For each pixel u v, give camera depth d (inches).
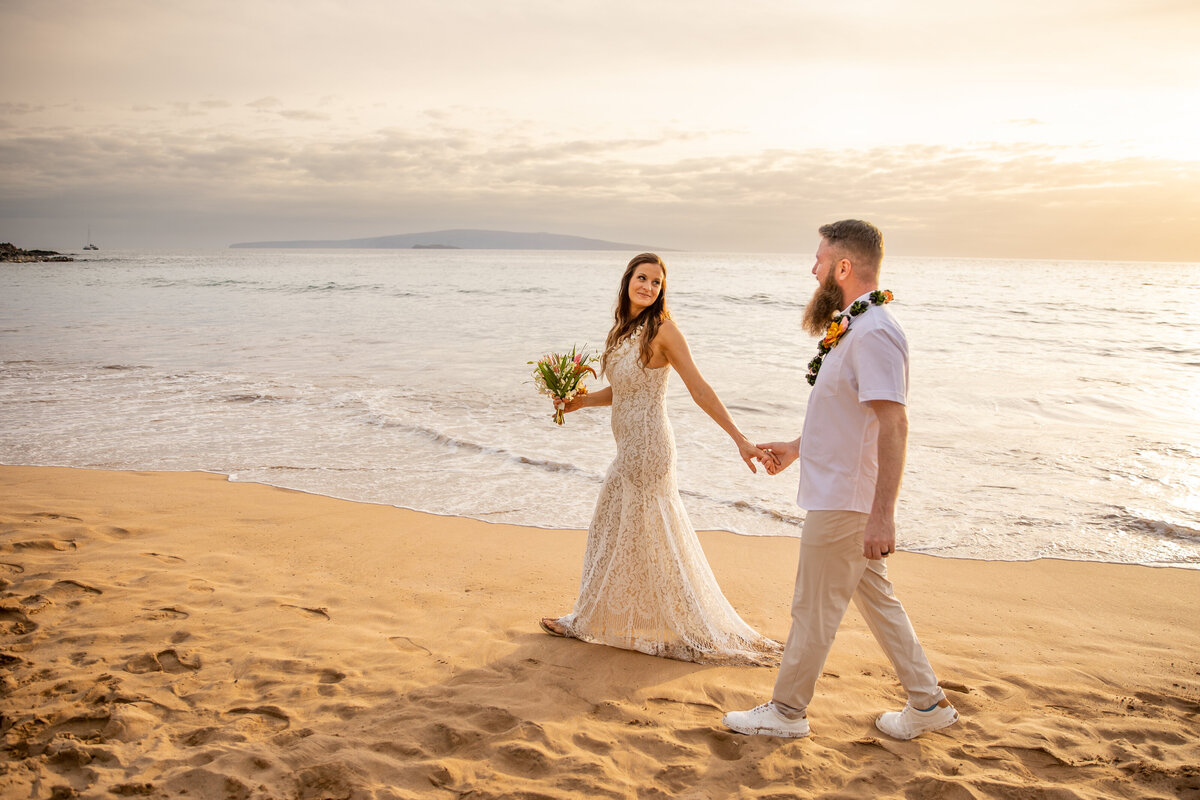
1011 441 324.5
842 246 110.2
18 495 230.4
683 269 3206.2
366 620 150.8
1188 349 613.9
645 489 139.6
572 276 2217.0
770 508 237.9
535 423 349.4
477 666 132.0
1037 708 122.6
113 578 164.9
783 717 111.9
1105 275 3201.3
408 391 416.5
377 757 100.3
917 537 217.0
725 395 413.1
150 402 381.1
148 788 91.2
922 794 97.0
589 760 102.0
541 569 185.5
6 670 120.8
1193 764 103.1
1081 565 195.9
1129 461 293.1
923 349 614.2
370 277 2039.9
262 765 96.7
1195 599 174.4
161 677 121.4
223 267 2965.1
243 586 165.6
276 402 385.1
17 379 438.0
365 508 230.1
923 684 112.6
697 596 140.6
